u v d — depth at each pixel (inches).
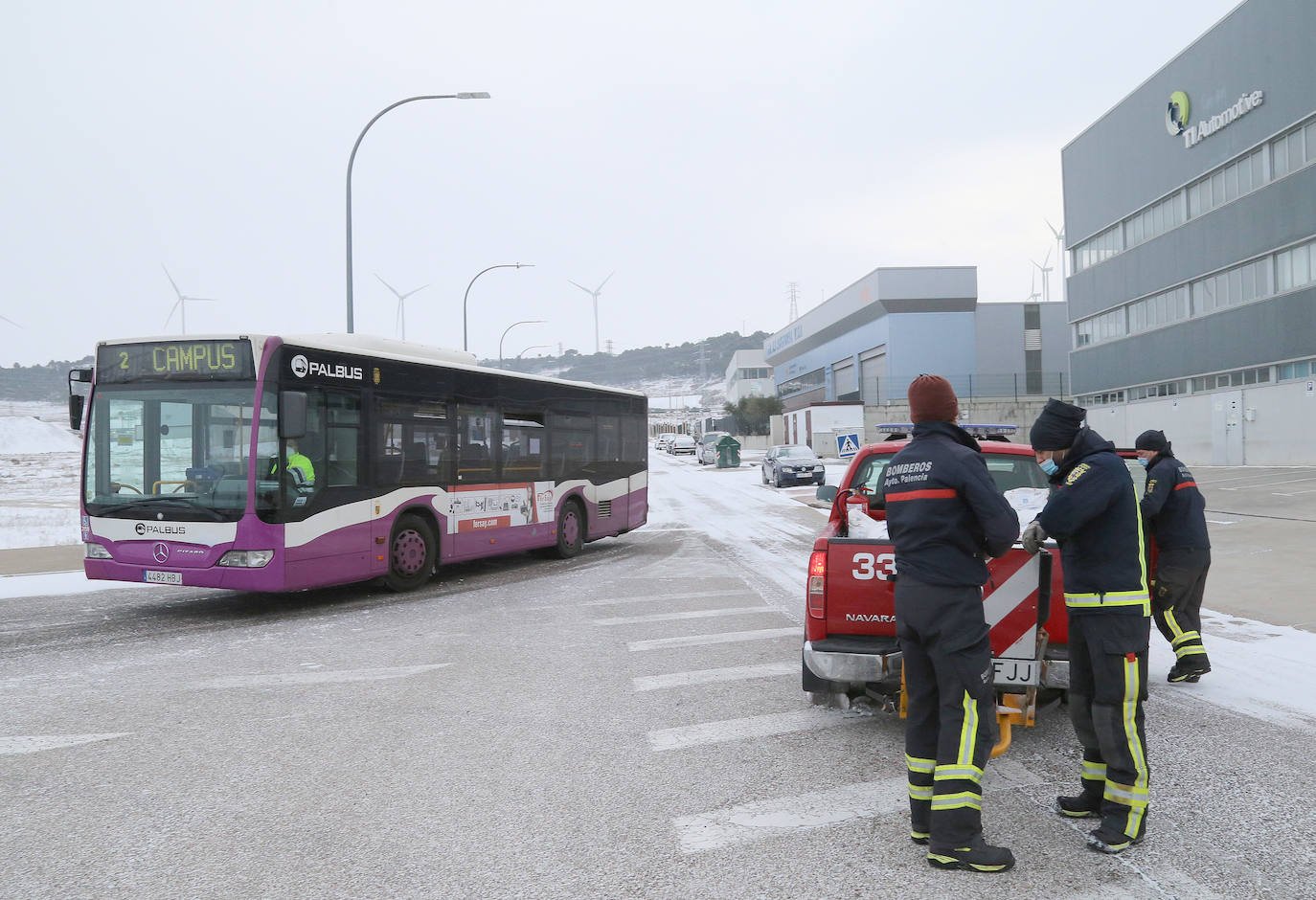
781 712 232.1
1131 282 1518.2
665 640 326.0
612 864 144.1
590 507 613.0
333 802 171.6
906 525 147.3
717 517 872.9
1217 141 1267.2
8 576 507.8
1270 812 162.2
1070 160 1724.9
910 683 150.8
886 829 157.4
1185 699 236.5
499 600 420.8
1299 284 1125.1
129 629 355.9
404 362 445.7
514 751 202.5
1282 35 1127.6
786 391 3759.8
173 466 375.9
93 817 164.9
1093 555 153.1
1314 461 1112.8
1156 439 249.0
